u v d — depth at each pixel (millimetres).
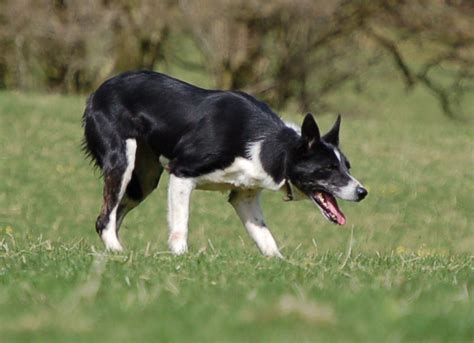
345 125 25375
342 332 5742
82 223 17172
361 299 6707
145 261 8828
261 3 28578
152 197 18672
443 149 22953
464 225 17750
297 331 5730
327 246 15828
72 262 8672
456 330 5844
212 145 10781
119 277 7828
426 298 7074
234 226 17062
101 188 19234
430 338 5723
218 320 5953
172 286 7312
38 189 18812
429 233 17234
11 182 19031
